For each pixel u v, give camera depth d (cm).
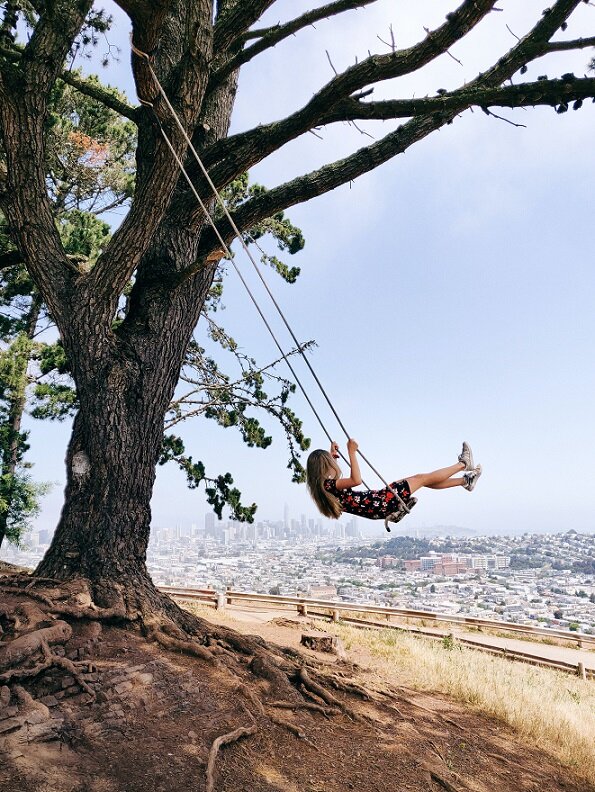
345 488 566
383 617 2166
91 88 942
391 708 806
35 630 652
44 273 859
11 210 838
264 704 706
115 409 846
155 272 910
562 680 1456
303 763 610
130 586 803
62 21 768
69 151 1792
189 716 625
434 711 859
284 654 925
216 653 771
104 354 861
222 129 1016
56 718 552
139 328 905
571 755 817
